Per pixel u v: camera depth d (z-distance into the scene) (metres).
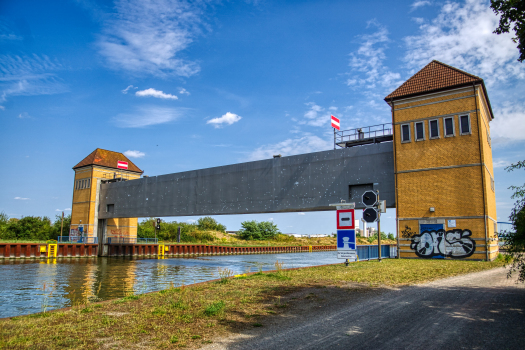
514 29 10.57
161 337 6.51
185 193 38.72
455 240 23.19
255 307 9.00
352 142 29.89
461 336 6.30
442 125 24.61
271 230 112.06
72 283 22.17
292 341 6.26
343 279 13.67
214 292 11.08
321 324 7.38
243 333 6.79
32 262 39.09
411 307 8.65
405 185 25.42
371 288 11.54
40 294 17.86
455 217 23.36
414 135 25.61
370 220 22.78
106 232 49.41
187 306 8.98
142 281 23.11
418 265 19.00
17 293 18.27
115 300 9.97
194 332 6.84
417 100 25.83
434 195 24.28
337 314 8.19
